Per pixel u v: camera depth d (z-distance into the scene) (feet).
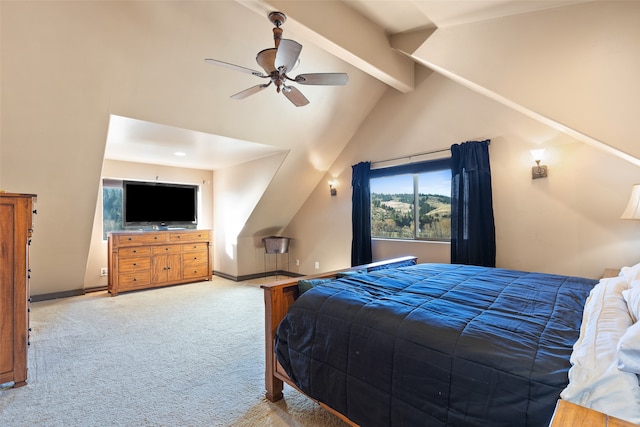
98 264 16.33
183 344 9.39
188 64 9.55
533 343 3.87
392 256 14.64
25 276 7.26
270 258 20.33
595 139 6.42
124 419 5.95
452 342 4.14
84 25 7.77
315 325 5.69
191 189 19.36
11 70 7.93
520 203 10.84
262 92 11.53
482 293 6.05
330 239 17.46
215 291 15.98
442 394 4.01
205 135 12.34
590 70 6.44
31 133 9.45
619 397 2.77
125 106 9.87
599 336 3.49
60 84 8.64
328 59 11.39
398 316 4.89
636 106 6.00
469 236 11.50
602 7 6.30
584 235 9.66
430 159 13.12
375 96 14.62
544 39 7.02
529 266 10.66
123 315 12.13
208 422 5.86
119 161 16.92
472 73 8.25
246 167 17.60
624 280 5.34
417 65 13.43
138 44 8.58
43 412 6.16
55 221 12.17
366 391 4.79
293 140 14.44
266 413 6.14
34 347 9.18
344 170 16.67
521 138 10.81
